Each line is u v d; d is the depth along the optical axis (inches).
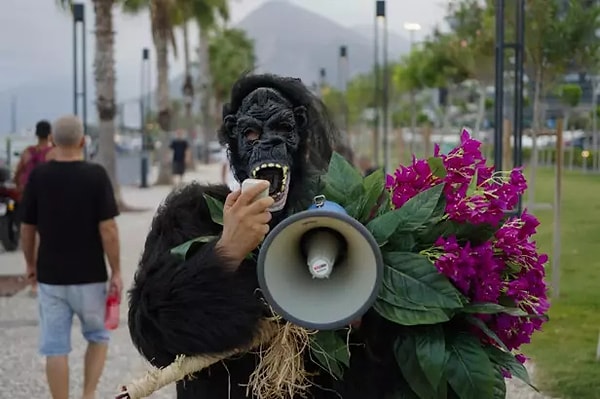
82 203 215.9
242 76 97.3
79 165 217.9
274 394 88.6
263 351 88.3
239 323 83.0
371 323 88.2
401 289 84.3
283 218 91.4
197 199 94.6
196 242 88.7
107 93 791.7
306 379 89.4
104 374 267.9
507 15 405.1
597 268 415.2
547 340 290.4
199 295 83.1
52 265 215.5
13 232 568.7
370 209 89.9
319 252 80.0
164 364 87.6
